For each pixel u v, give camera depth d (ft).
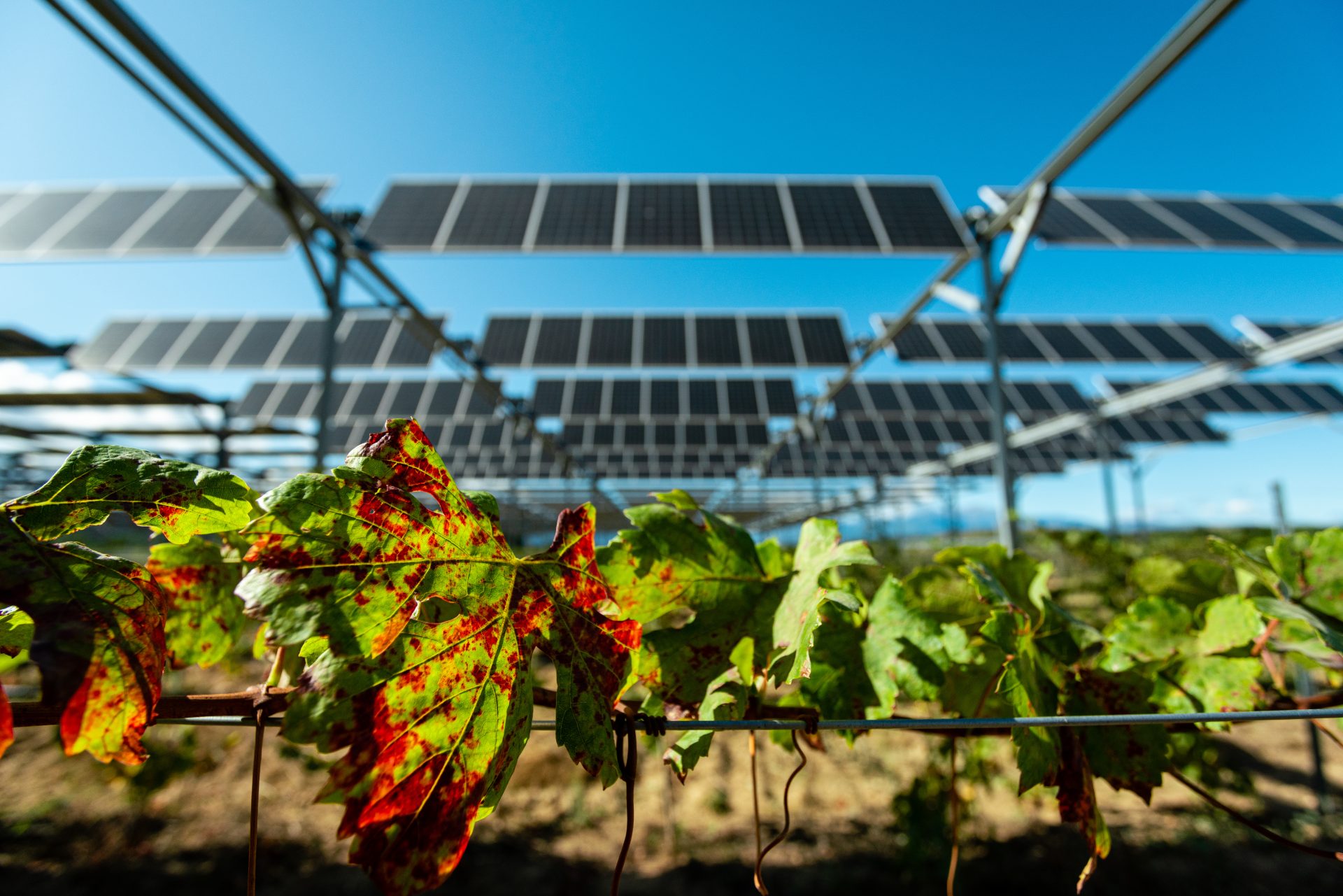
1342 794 25.39
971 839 22.06
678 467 88.89
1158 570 5.65
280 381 57.16
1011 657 3.05
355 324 43.60
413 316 22.94
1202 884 19.76
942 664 3.26
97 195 30.09
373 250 19.84
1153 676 4.33
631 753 2.64
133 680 2.07
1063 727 3.44
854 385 58.18
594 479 66.18
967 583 4.22
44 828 23.82
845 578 4.03
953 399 56.95
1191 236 26.43
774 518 122.62
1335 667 3.84
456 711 2.09
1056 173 15.87
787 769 29.60
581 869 22.21
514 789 27.86
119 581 2.17
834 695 3.39
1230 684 4.11
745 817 25.71
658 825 25.32
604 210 27.99
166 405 29.48
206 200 29.37
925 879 20.25
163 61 11.49
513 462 78.18
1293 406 55.72
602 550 3.20
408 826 1.90
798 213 27.37
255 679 28.30
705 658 3.17
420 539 2.22
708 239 25.77
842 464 84.48
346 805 1.84
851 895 20.24
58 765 29.07
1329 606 4.06
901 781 28.04
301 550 2.03
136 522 2.33
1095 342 42.93
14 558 2.02
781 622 3.16
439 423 65.26
